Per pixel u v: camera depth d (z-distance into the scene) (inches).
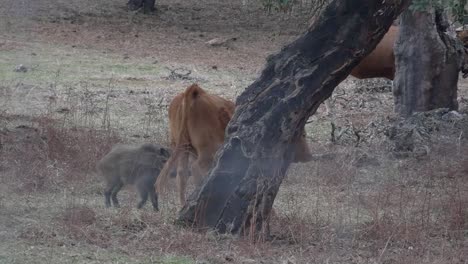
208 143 1132.5
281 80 1009.5
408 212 1189.7
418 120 1637.6
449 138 1589.6
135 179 1118.4
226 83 2415.1
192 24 3528.5
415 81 1724.9
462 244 1034.7
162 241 948.0
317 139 1737.2
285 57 1013.8
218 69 2672.2
